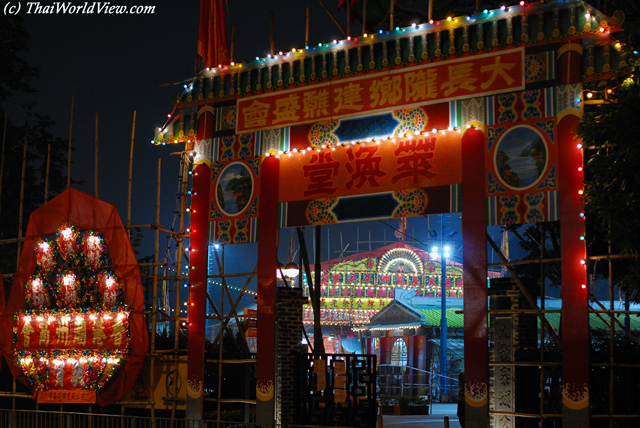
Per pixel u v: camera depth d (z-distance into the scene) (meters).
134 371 19.88
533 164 16.05
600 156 12.93
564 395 15.09
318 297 22.20
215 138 19.95
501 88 16.55
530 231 24.58
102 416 18.91
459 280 50.97
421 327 41.97
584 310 15.12
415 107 17.47
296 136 18.84
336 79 18.47
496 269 48.75
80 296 20.88
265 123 19.27
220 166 19.75
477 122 16.72
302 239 21.62
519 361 16.09
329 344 50.91
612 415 14.85
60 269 21.28
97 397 20.31
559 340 15.66
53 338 20.94
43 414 20.84
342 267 51.31
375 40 17.98
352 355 19.02
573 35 15.85
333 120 18.41
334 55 18.44
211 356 19.92
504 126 16.45
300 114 18.83
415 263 50.81
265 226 18.86
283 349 18.47
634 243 12.38
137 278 20.17
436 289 50.59
